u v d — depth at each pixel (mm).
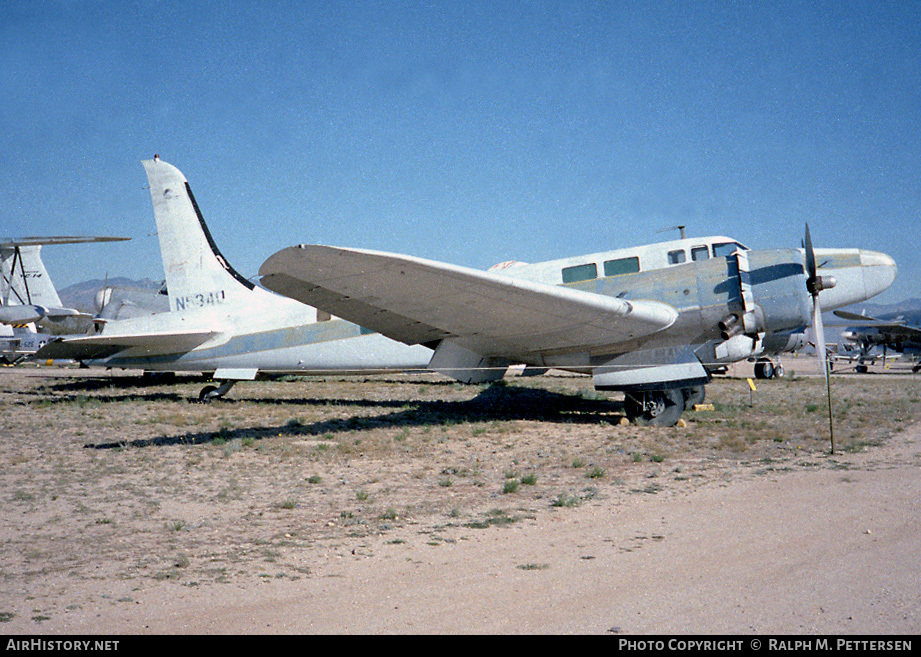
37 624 4129
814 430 11711
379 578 4980
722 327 12914
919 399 16469
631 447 10672
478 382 14852
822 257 16188
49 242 34844
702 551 5383
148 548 5828
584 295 11898
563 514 6801
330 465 9688
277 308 18266
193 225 18797
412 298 11680
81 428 13453
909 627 3795
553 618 4133
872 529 5750
